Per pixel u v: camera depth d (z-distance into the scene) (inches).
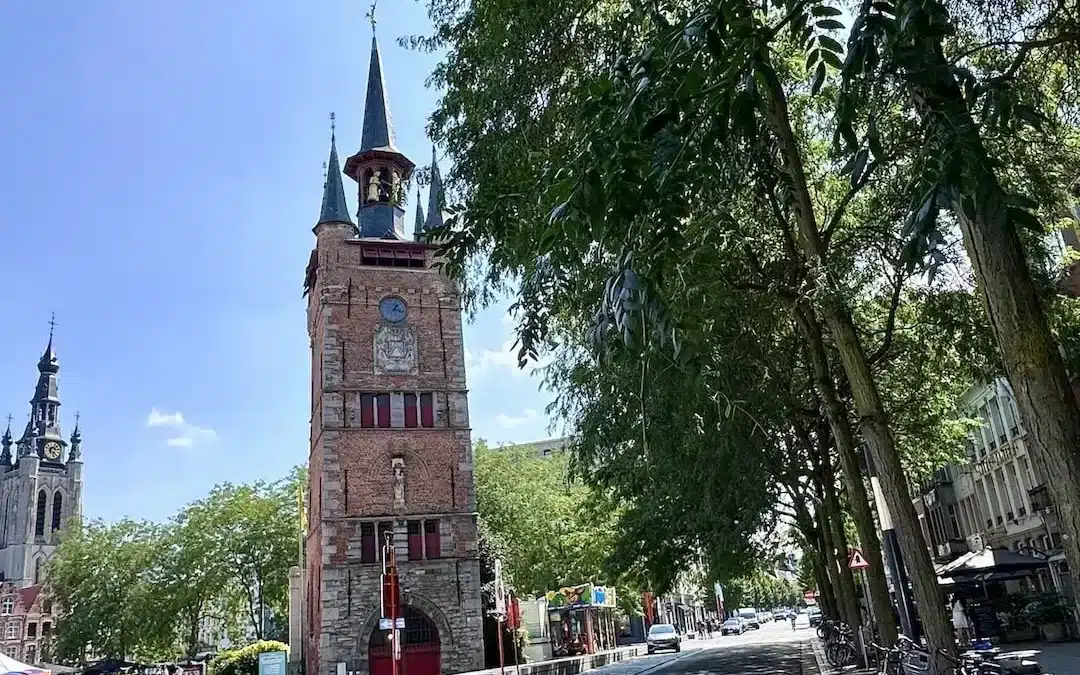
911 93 192.1
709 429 650.8
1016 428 1430.9
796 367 759.1
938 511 1996.8
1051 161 465.7
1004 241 216.7
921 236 161.5
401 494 1499.8
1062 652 820.6
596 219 188.9
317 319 1694.1
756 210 458.9
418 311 1632.6
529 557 2206.0
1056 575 1327.5
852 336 464.4
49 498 5689.0
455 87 465.1
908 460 1011.3
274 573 2311.8
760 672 1106.1
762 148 321.4
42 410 5949.8
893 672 557.9
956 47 356.2
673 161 185.8
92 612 2480.3
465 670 1432.1
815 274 453.7
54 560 2984.7
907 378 780.6
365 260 1647.4
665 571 1263.5
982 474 1640.0
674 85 182.1
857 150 193.3
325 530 1441.9
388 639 1419.8
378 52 1955.0
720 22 175.3
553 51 405.7
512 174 407.8
